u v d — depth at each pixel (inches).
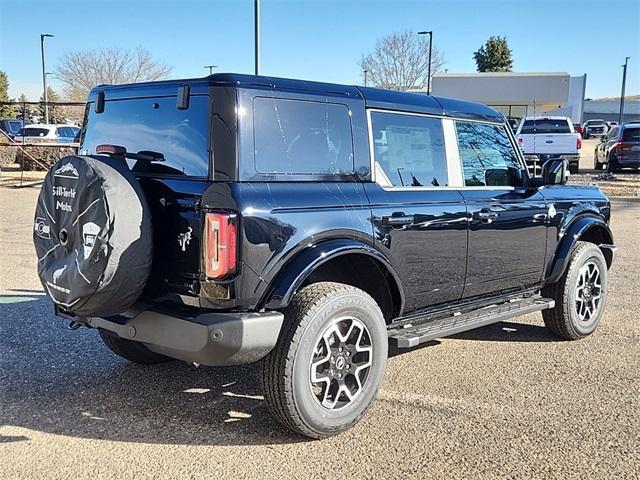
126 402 173.5
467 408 171.0
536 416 166.2
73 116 1596.9
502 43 2669.8
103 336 193.5
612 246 253.9
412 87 1594.5
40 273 151.8
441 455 145.2
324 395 152.3
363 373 159.3
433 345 226.8
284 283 142.6
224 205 137.7
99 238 136.5
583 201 238.4
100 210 137.1
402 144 178.4
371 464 141.0
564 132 859.4
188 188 142.6
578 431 157.6
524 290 218.7
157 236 147.8
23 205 612.4
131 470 137.7
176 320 141.3
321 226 150.6
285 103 151.0
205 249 138.3
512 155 215.8
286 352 144.8
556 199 225.0
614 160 892.6
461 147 195.9
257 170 144.2
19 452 145.1
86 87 1587.1
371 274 172.1
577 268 229.5
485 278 199.3
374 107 170.9
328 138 159.6
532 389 184.9
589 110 3627.0
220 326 136.4
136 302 151.1
